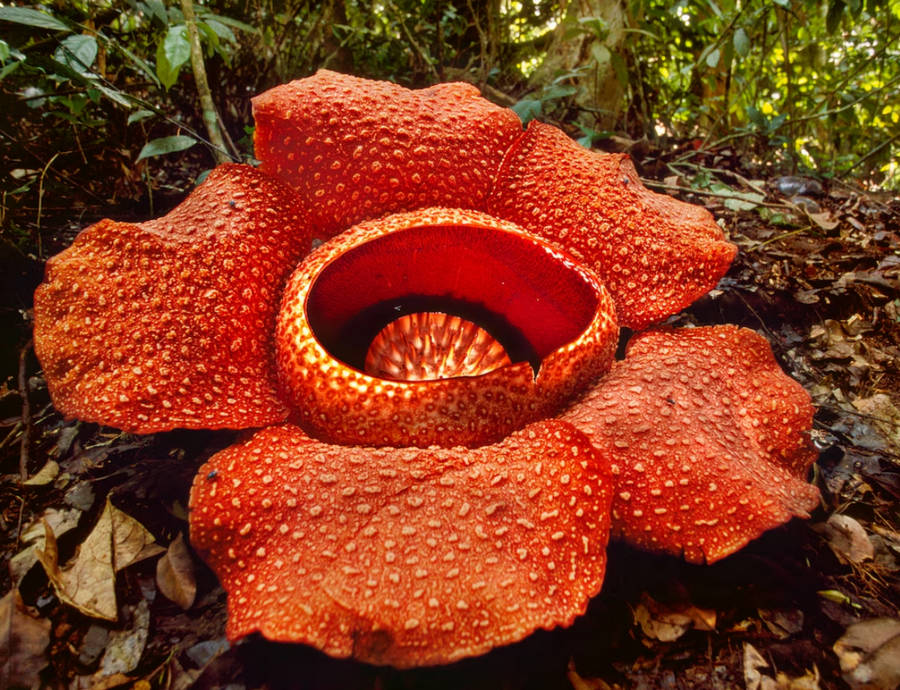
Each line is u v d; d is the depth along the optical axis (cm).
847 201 172
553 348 83
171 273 66
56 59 91
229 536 57
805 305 117
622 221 80
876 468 88
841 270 129
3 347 90
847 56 230
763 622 67
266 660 61
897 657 63
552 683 61
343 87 78
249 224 72
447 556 54
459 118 81
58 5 109
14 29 96
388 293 79
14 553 69
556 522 58
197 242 69
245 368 68
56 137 117
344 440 64
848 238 145
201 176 107
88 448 82
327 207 76
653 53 216
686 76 235
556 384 68
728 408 71
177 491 75
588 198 81
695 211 88
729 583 69
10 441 82
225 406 65
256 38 154
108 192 126
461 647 51
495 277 79
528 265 77
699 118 237
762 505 62
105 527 71
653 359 73
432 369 80
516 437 64
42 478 77
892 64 220
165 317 64
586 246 80
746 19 176
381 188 76
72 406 61
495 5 209
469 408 62
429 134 78
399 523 56
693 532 62
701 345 76
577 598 55
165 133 139
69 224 115
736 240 136
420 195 78
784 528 75
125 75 129
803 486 67
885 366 107
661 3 201
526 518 57
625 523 62
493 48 192
